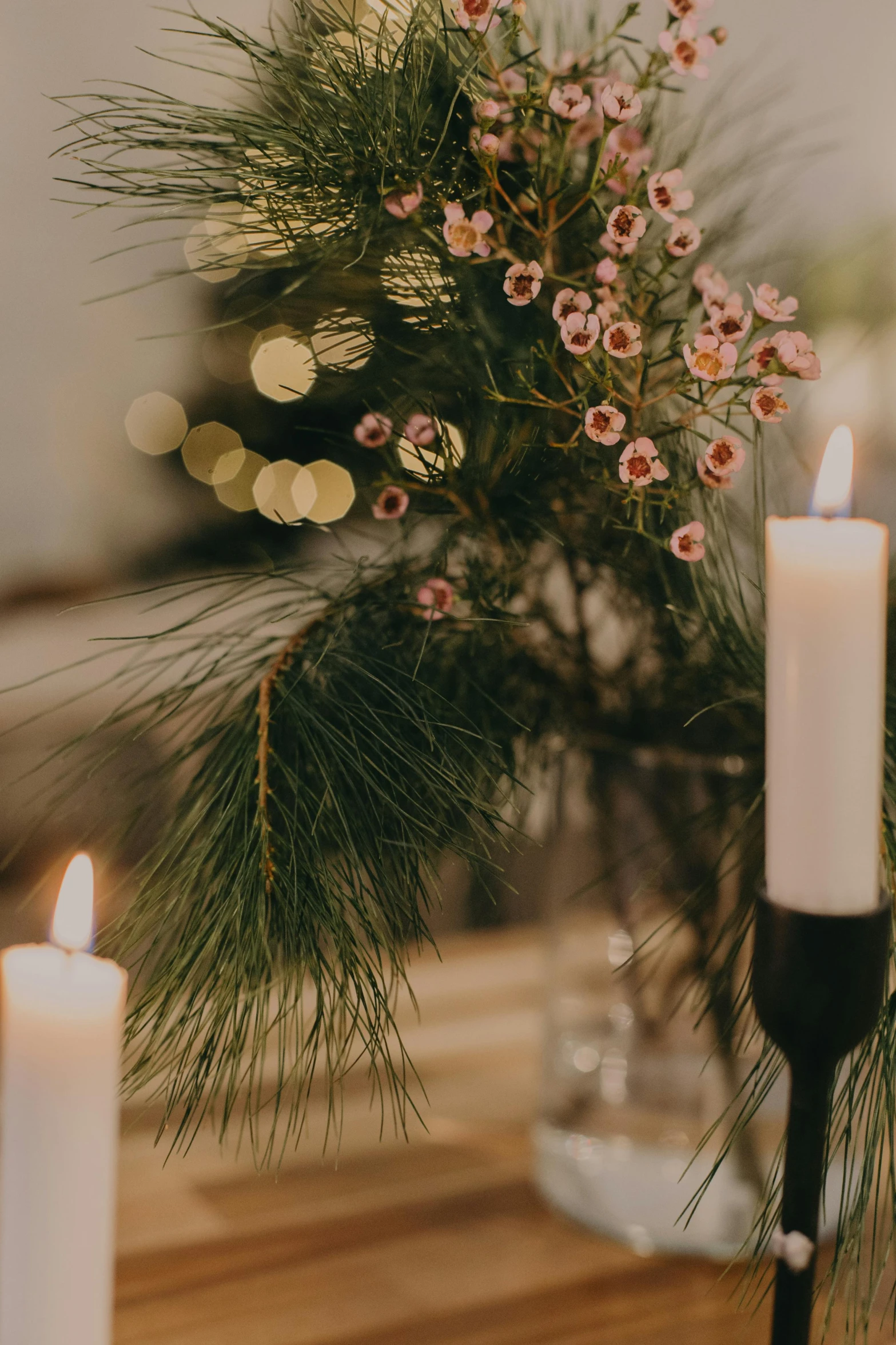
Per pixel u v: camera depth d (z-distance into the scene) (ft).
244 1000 1.88
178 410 7.09
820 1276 2.18
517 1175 2.40
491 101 1.99
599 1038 2.27
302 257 2.09
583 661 2.27
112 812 2.05
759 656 2.11
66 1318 1.51
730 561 2.14
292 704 2.02
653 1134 2.23
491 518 2.15
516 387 2.07
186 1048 1.86
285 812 1.96
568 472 2.11
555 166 2.08
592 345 1.92
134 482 8.05
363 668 2.10
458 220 1.97
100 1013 1.51
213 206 2.07
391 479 2.13
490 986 2.97
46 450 8.24
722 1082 2.21
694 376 1.90
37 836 3.99
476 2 1.94
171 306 7.82
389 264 2.10
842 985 1.67
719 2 3.72
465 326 2.10
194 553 6.75
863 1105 1.85
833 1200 2.20
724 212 2.40
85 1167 1.51
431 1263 2.20
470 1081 2.60
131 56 8.22
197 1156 2.39
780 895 1.70
